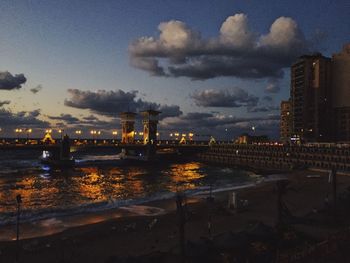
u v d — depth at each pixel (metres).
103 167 182.75
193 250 28.86
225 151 198.88
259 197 68.88
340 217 44.47
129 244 39.22
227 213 52.91
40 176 137.75
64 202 75.62
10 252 37.00
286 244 31.95
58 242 40.41
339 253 24.33
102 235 43.12
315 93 193.50
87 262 33.88
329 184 84.19
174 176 136.00
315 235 36.97
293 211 54.00
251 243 30.95
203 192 83.25
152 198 78.25
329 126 194.50
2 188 101.19
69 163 187.25
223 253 28.94
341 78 191.38
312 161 136.12
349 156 119.25
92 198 81.44
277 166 153.88
